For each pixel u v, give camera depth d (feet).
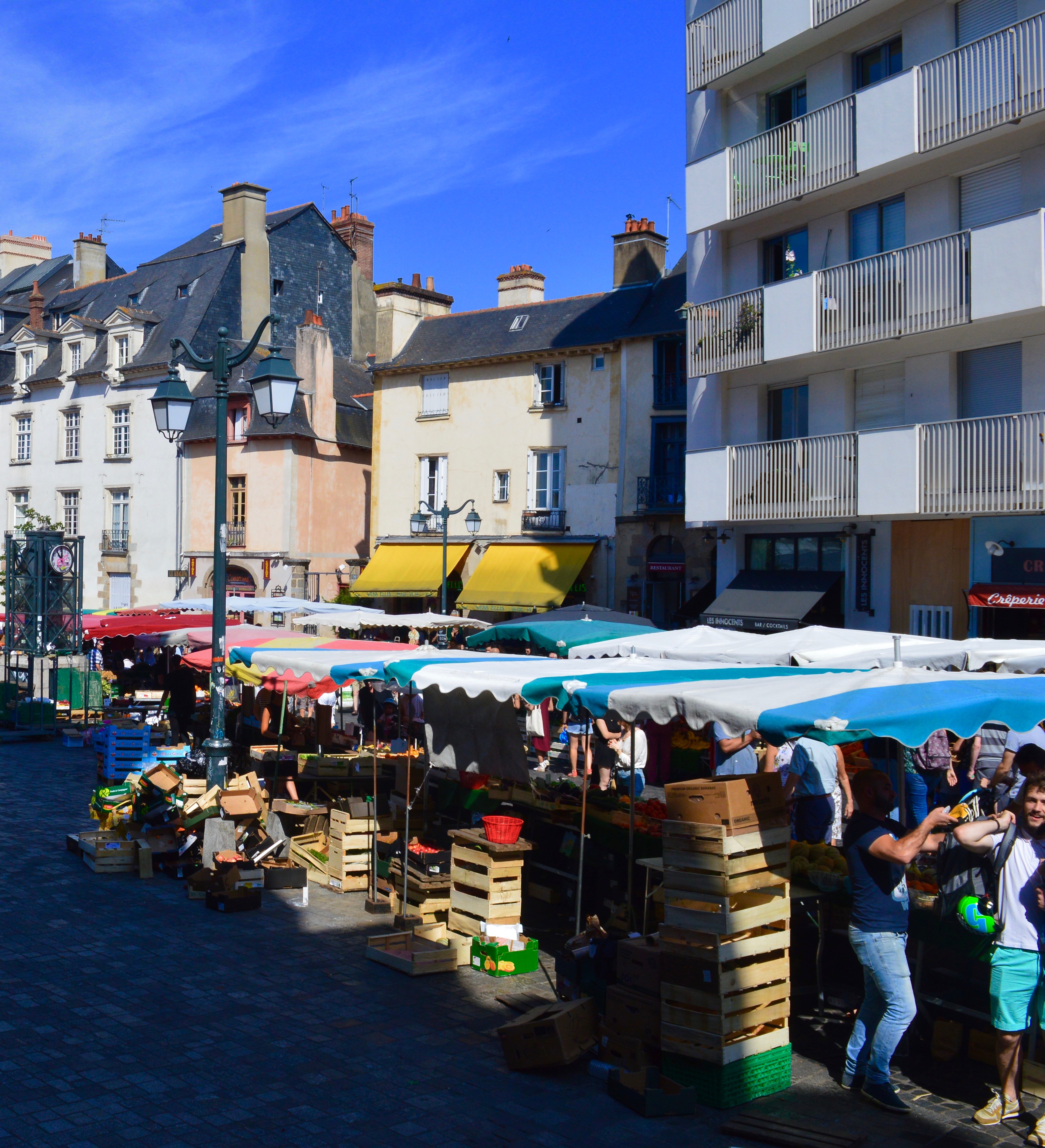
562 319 106.93
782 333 68.90
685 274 100.58
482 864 28.73
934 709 20.22
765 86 73.82
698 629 40.55
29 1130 19.02
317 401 124.88
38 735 72.38
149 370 135.85
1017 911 19.84
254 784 38.83
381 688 63.62
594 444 100.58
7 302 171.94
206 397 130.82
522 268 121.29
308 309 148.56
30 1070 21.49
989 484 57.67
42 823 44.98
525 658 34.47
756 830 21.47
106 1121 19.44
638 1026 21.95
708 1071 20.65
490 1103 20.58
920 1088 21.52
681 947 21.13
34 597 74.43
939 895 21.21
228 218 143.64
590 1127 19.67
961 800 24.13
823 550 70.85
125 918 31.99
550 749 51.85
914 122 60.95
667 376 96.78
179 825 37.32
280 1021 24.29
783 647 34.50
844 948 26.35
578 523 101.14
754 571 75.20
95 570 142.61
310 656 38.34
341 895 35.35
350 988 26.50
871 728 19.60
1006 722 20.74
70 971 27.17
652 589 97.09
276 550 122.31
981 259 57.47
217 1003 25.27
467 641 53.57
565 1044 21.91
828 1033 24.25
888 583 66.39
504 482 107.14
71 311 158.20
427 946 29.12
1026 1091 21.25
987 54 57.67
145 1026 23.80
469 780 35.99
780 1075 21.31
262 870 34.65
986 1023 22.50
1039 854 19.93
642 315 100.32
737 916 20.77
